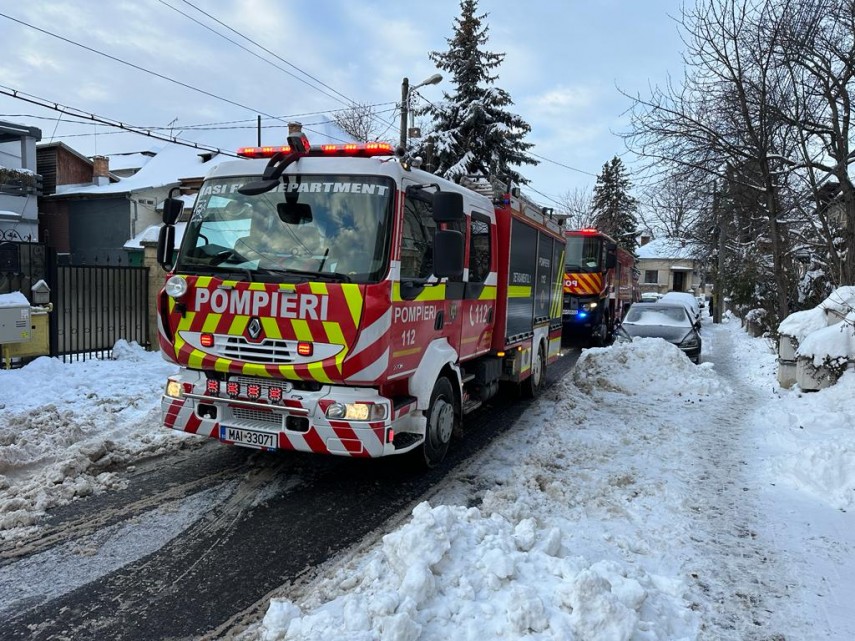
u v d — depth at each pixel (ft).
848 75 34.09
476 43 82.33
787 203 45.88
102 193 91.30
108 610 11.29
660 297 101.81
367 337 15.15
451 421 20.21
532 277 29.53
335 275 15.52
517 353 27.71
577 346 62.90
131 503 16.24
